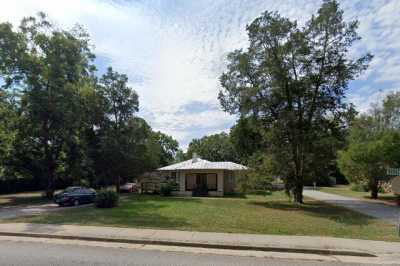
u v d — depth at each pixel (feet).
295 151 82.94
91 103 114.42
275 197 105.70
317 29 80.48
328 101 82.69
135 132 127.65
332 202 88.07
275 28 80.84
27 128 96.78
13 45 91.45
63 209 66.85
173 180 127.13
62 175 115.03
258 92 84.53
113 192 69.00
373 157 90.38
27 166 102.47
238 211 61.62
